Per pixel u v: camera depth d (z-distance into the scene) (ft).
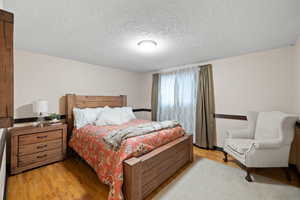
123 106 13.44
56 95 9.57
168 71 13.26
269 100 8.28
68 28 5.72
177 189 5.84
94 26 5.58
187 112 11.68
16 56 7.99
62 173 7.09
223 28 5.76
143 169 5.21
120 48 7.97
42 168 7.60
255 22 5.31
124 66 12.44
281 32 6.13
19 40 6.84
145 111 15.37
